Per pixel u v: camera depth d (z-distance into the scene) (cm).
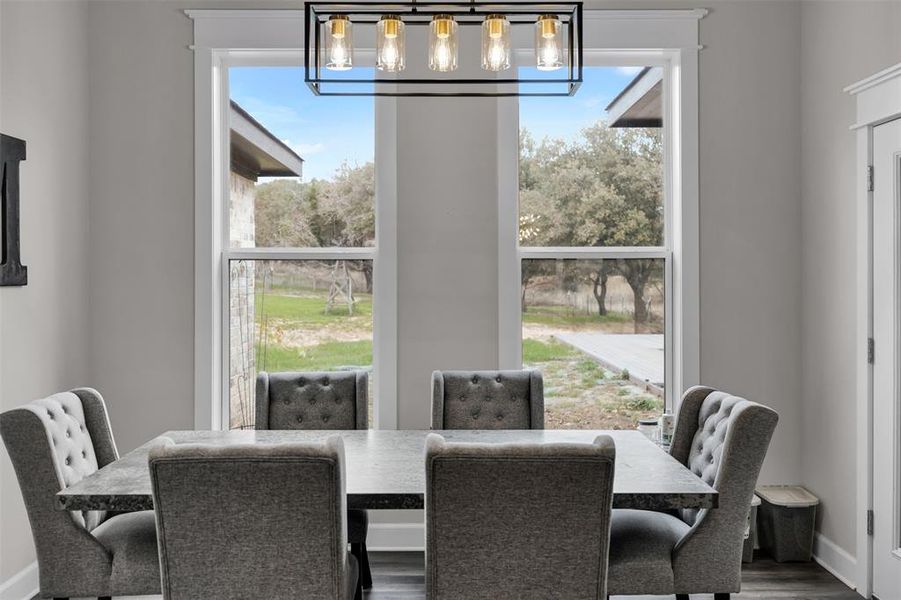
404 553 370
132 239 377
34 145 325
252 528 174
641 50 381
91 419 268
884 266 310
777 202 381
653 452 254
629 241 390
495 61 235
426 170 379
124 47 375
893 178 303
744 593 323
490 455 173
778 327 382
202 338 377
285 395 310
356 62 382
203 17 375
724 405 250
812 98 368
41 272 331
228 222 388
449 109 380
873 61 315
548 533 176
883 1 307
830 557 349
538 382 312
